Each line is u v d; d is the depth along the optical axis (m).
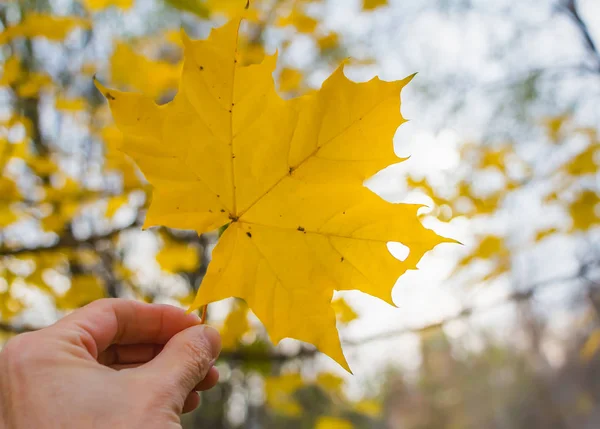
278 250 0.30
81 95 0.58
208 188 0.29
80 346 0.33
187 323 0.39
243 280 0.30
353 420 2.06
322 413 1.69
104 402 0.30
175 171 0.29
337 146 0.29
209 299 0.30
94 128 0.53
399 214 0.29
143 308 0.38
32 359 0.31
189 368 0.32
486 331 3.95
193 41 0.28
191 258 0.51
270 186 0.29
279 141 0.29
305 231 0.30
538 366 3.76
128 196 0.47
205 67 0.28
